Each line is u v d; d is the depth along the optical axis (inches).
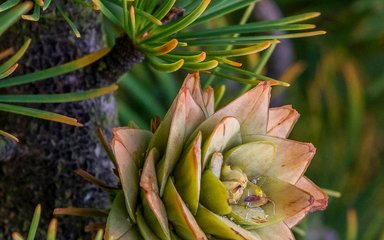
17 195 10.6
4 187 10.6
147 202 9.0
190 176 9.0
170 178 9.0
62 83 10.7
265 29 10.1
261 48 9.4
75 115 10.8
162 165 9.1
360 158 20.1
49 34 10.7
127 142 9.2
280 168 9.5
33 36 10.7
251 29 10.1
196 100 9.4
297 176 9.5
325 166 19.7
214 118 9.3
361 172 20.1
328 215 19.2
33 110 8.8
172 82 16.7
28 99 9.0
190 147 9.1
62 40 10.8
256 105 9.4
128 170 9.1
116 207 9.2
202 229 9.1
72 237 10.6
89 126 10.9
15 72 10.7
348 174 20.0
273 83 9.7
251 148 9.3
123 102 16.5
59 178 10.7
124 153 9.1
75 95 9.0
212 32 10.1
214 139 9.1
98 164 11.0
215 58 9.5
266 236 9.4
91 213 9.4
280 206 9.3
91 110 11.0
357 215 19.6
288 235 9.4
